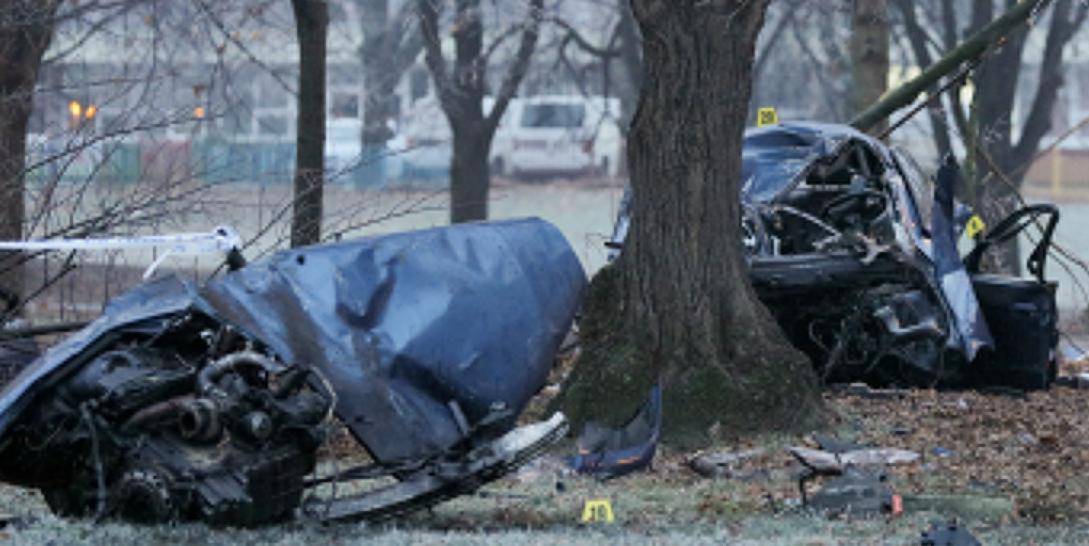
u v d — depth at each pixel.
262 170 22.62
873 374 17.83
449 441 10.07
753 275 17.11
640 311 15.52
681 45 15.52
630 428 13.37
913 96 22.80
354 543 9.59
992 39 22.09
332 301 10.00
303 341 9.78
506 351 10.45
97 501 9.84
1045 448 14.77
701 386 15.12
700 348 15.32
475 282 10.52
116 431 9.70
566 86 66.06
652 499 12.29
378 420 9.89
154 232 15.99
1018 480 13.20
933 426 15.71
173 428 9.79
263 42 33.44
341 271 10.12
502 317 10.52
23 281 17.70
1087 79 73.12
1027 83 71.38
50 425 9.84
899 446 14.81
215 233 10.49
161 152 20.08
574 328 18.70
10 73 20.95
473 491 10.25
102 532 9.39
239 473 9.60
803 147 19.20
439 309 10.29
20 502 12.13
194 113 23.84
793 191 19.22
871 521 11.20
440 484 10.10
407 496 10.16
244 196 21.22
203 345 10.52
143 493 9.54
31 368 10.08
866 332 17.55
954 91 23.62
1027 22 22.11
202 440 9.63
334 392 9.79
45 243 11.09
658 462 14.12
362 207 20.28
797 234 19.03
